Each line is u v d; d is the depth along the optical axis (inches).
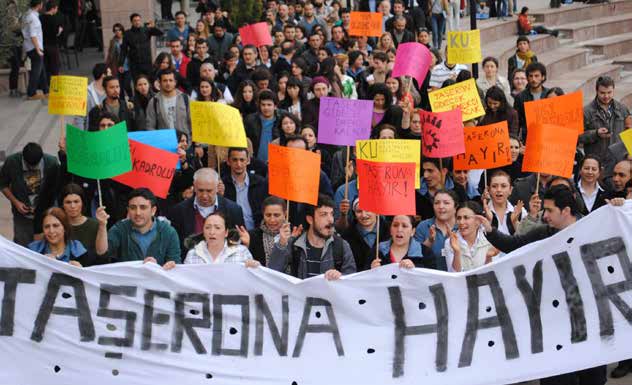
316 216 551.2
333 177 771.4
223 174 709.3
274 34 1341.0
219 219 548.1
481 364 523.5
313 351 520.4
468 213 557.9
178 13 1472.7
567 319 525.3
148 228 572.7
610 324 526.0
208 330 518.0
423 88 1059.9
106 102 892.6
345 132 712.4
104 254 561.0
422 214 694.5
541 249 521.3
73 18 1727.4
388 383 521.3
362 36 1246.9
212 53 1328.7
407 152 598.2
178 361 517.3
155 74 1074.7
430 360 522.3
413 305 520.7
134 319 514.9
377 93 856.3
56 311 512.1
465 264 570.6
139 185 633.0
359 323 521.3
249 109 918.4
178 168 732.0
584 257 522.9
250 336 518.9
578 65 1610.5
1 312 510.3
